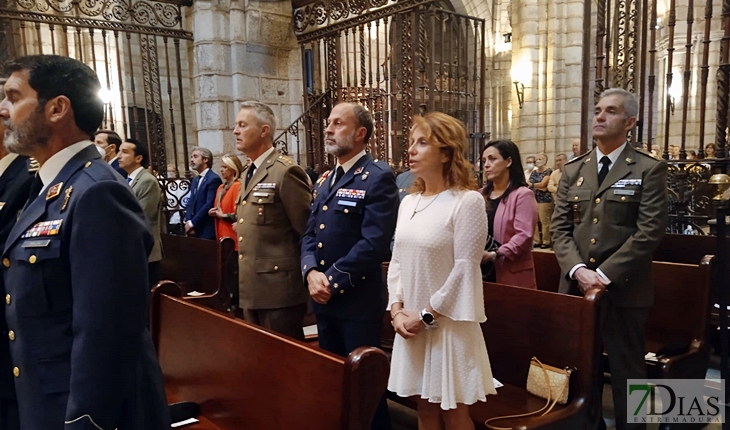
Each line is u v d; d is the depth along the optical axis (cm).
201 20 629
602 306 212
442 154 188
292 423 166
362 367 144
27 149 133
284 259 277
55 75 128
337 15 605
